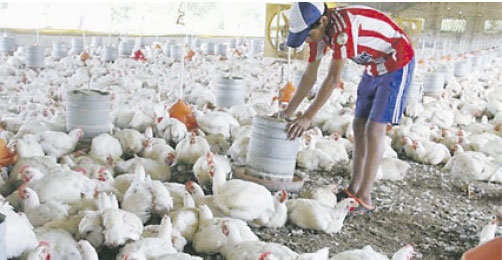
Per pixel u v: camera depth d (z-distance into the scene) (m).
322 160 6.22
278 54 15.80
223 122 7.00
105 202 3.71
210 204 4.25
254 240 3.57
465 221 4.88
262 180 5.14
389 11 28.28
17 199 4.00
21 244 2.96
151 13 29.48
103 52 16.20
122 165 5.25
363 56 4.44
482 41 29.80
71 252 3.14
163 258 3.04
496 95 11.60
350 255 3.21
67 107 6.21
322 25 4.20
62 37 22.39
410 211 5.07
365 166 4.71
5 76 11.50
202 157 5.21
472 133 8.34
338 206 4.41
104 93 6.44
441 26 28.84
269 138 5.09
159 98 9.04
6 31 21.23
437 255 4.09
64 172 4.27
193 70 14.70
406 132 7.63
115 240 3.33
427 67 17.58
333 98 10.50
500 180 6.04
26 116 7.16
